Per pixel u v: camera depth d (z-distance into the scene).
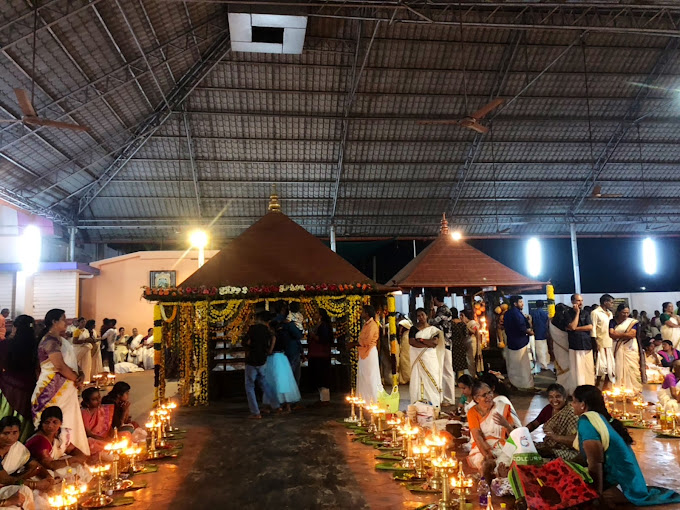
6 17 10.51
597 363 8.94
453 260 11.45
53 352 5.16
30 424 5.55
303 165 19.02
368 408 6.97
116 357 15.41
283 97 16.98
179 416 8.12
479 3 13.77
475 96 17.55
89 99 13.84
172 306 9.35
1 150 13.52
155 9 12.87
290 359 9.07
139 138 16.95
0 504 3.85
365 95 17.06
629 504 3.90
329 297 9.17
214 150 18.23
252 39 14.12
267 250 9.78
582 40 16.14
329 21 15.05
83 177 17.53
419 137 18.72
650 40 16.41
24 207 16.31
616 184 21.12
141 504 4.28
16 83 12.00
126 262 18.52
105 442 5.72
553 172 20.50
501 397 4.74
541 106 18.11
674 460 5.04
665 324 12.31
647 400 8.36
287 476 4.91
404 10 14.71
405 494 4.33
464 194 20.91
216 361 9.88
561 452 4.58
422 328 7.50
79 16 11.49
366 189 20.17
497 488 4.17
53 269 16.72
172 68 15.36
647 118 18.61
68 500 3.84
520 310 9.59
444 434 5.69
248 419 7.73
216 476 4.99
